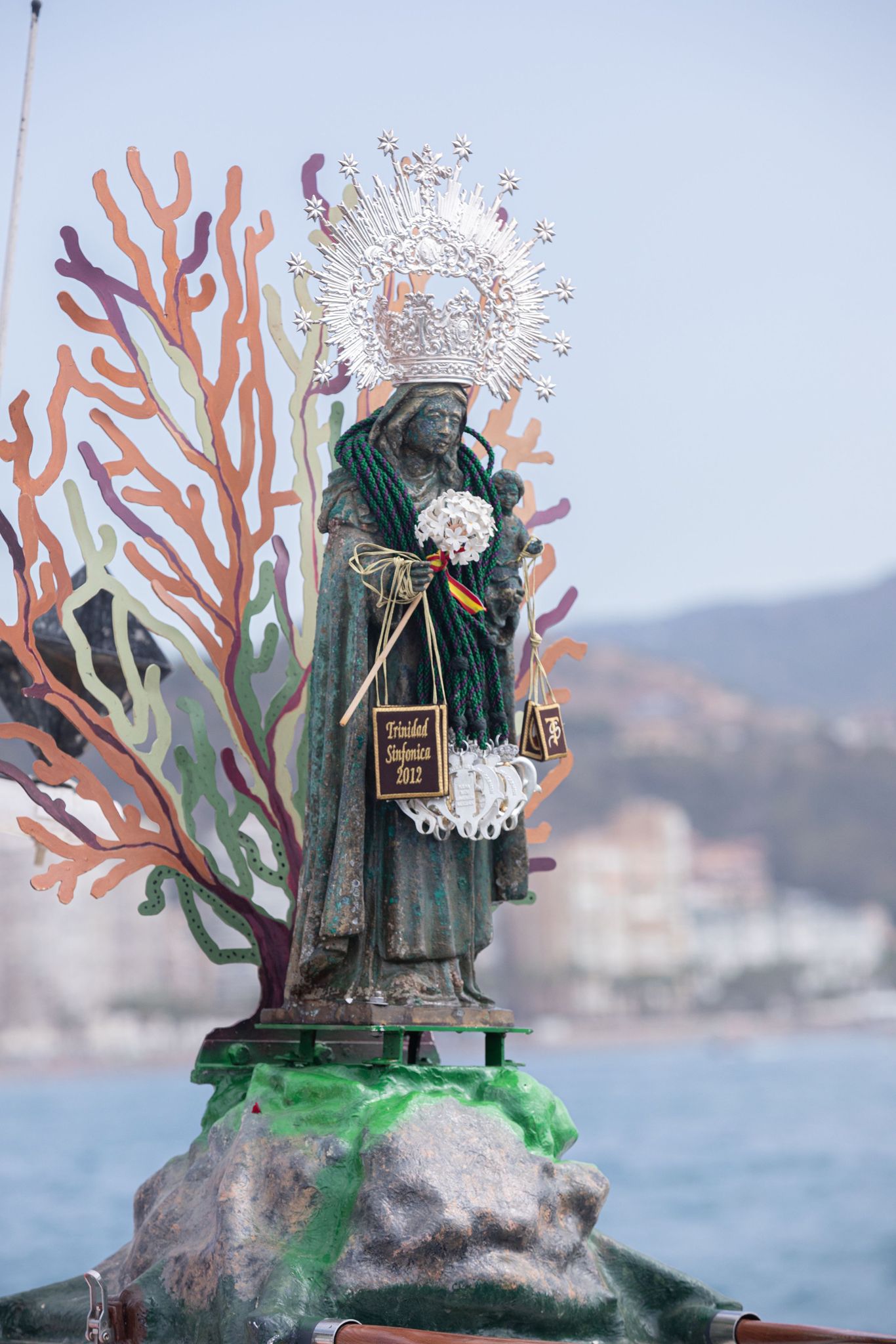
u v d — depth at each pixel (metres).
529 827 8.26
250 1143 6.07
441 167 6.99
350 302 6.77
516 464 8.72
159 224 7.83
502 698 6.84
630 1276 6.67
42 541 7.25
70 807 7.41
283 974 7.57
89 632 7.64
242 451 7.92
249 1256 5.82
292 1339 5.50
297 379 8.15
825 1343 6.22
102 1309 6.13
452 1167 5.92
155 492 7.63
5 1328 6.82
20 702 7.77
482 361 6.91
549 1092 6.49
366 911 6.45
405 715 6.37
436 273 6.88
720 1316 6.48
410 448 6.77
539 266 7.13
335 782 6.48
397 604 6.57
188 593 7.67
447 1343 5.34
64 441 7.38
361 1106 6.07
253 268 8.07
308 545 8.08
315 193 8.22
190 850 7.48
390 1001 6.38
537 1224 6.06
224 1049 7.22
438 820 6.48
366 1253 5.77
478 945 6.77
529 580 7.17
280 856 7.75
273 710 7.87
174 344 7.80
